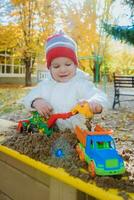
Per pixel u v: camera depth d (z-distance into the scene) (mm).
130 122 4992
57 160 1383
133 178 1217
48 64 1671
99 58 12000
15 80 15320
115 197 1079
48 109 1639
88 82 1687
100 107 1481
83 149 1329
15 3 12367
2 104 7480
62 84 1688
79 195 1263
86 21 12570
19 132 1858
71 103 1651
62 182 1312
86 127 1642
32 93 1723
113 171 1195
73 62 1650
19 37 13000
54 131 1669
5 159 1818
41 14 12633
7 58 14805
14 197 1752
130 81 7262
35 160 1449
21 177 1676
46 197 1479
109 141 1277
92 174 1215
